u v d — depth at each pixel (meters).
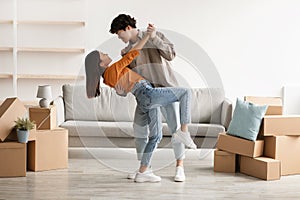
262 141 5.30
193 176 5.24
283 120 5.29
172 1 7.01
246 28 7.03
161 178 5.14
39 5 7.11
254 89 7.09
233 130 5.45
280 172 5.17
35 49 6.94
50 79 7.18
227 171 5.43
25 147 5.12
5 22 6.98
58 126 6.01
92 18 7.06
